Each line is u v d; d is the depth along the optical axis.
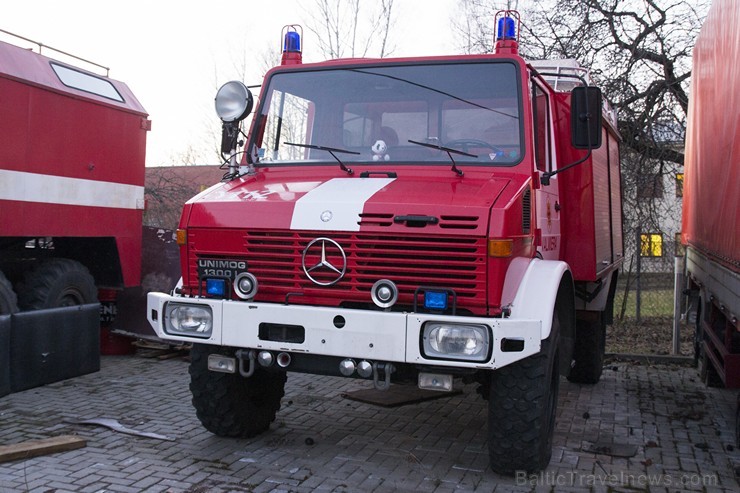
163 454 5.12
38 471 4.72
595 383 8.05
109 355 9.11
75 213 8.21
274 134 5.59
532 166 4.94
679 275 9.82
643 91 14.45
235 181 5.32
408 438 5.67
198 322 4.68
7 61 7.40
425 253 4.25
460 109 5.18
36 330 7.12
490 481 4.71
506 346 4.10
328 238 4.41
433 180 4.87
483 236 4.16
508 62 5.20
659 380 8.33
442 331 4.16
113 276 9.03
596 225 6.68
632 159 14.12
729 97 5.67
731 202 5.38
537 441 4.54
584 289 7.28
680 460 5.32
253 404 5.51
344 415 6.34
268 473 4.78
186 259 4.83
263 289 4.60
